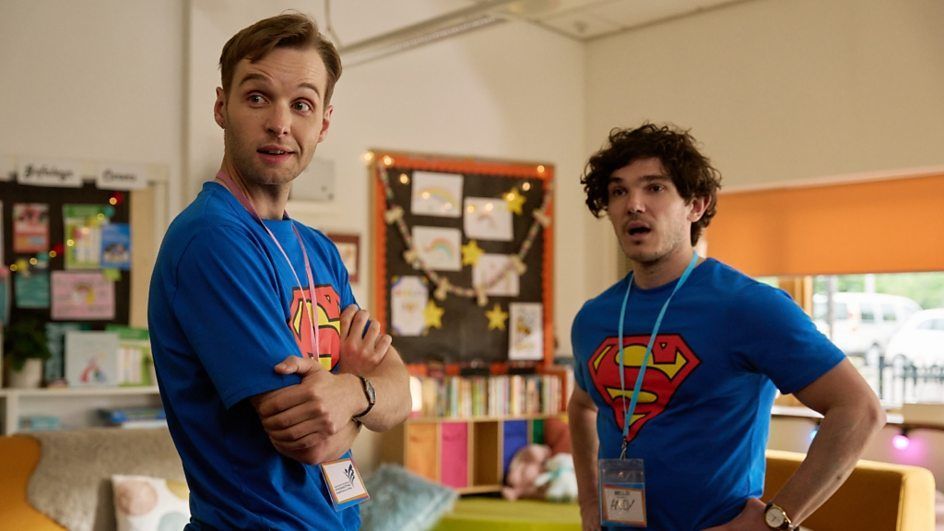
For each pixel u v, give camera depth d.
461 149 7.04
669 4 6.77
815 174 6.30
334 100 6.54
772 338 2.26
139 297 5.92
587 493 2.79
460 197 7.03
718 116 6.81
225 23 6.09
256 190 1.62
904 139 5.91
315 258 1.73
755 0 6.61
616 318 2.52
